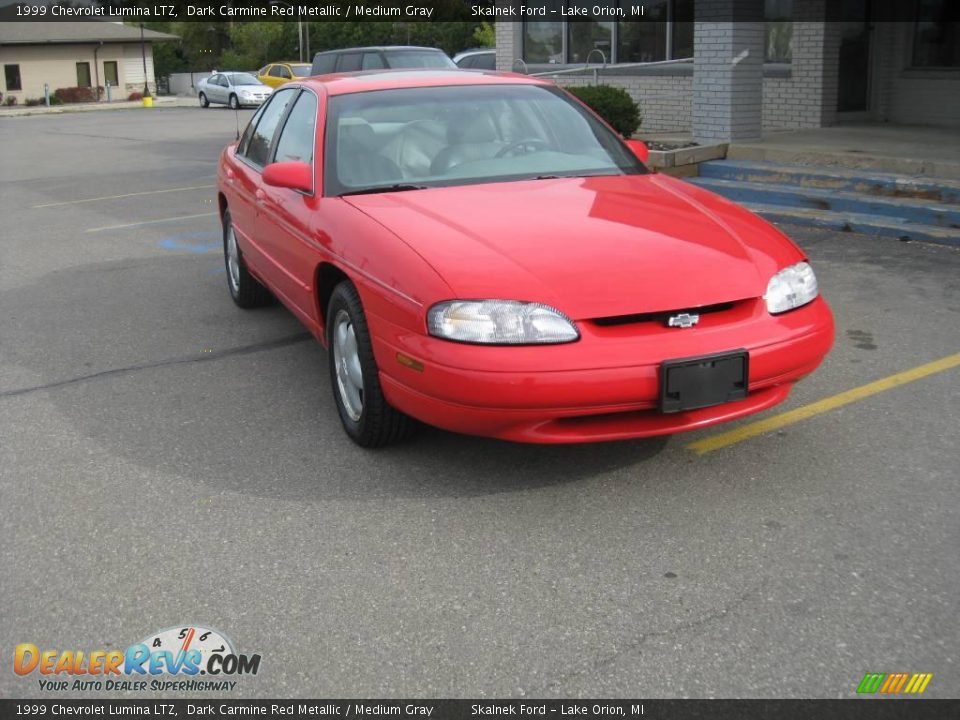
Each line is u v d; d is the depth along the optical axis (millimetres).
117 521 3799
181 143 21422
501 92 5320
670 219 4215
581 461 4168
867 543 3453
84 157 19047
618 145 5234
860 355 5383
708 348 3625
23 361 5875
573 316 3568
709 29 10680
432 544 3551
